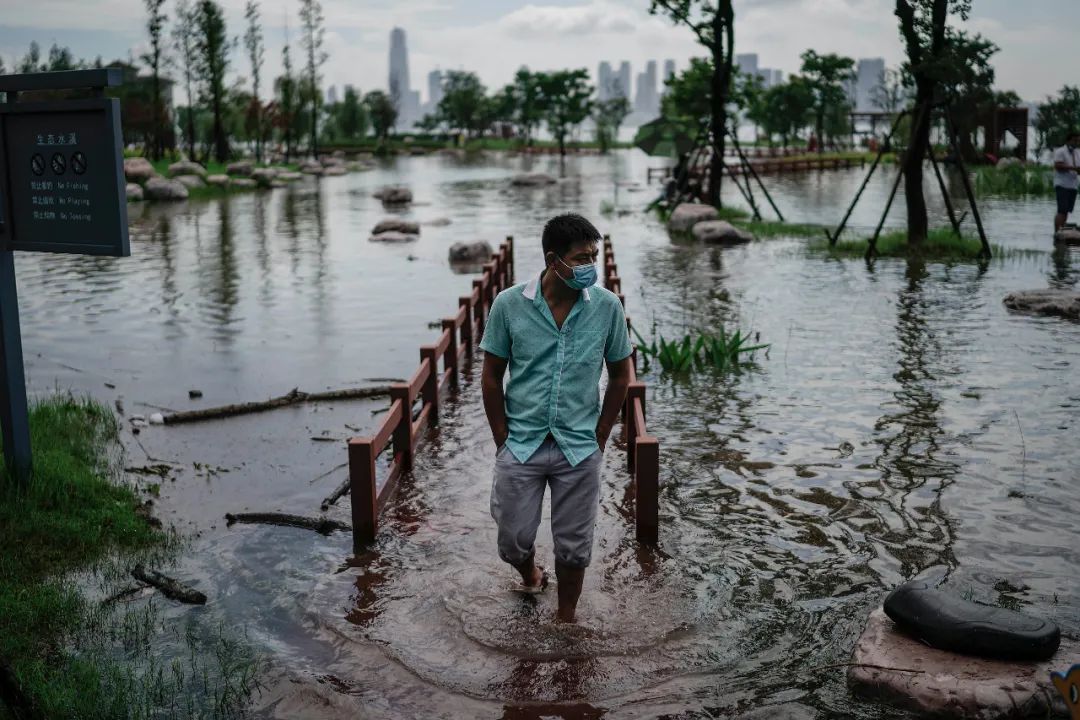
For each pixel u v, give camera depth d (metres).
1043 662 3.96
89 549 5.57
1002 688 3.77
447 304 14.05
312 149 73.75
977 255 16.64
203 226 26.03
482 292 12.04
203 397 9.19
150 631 4.65
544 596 4.95
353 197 37.25
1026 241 18.31
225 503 6.44
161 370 10.29
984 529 5.72
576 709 3.97
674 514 6.06
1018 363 9.57
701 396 8.81
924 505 6.11
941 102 17.25
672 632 4.58
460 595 4.98
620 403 4.49
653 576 5.19
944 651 4.07
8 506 5.82
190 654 4.45
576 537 4.50
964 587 4.97
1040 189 28.94
